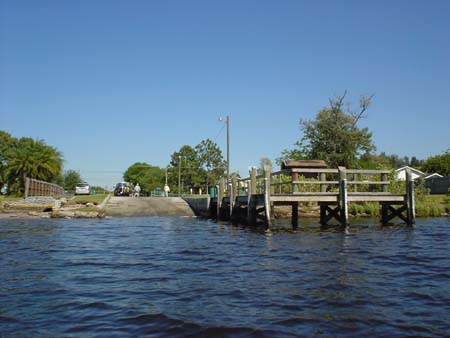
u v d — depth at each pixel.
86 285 9.13
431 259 11.97
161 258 12.58
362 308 7.35
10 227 22.58
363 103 55.88
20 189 62.78
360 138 55.12
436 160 87.94
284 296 8.08
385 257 12.27
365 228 20.92
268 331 6.26
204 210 32.88
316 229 20.86
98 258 12.62
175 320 6.75
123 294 8.35
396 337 6.02
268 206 20.03
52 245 15.47
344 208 20.30
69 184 138.00
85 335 6.13
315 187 29.45
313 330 6.29
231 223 25.62
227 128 41.34
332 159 55.38
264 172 20.17
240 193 29.80
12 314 7.11
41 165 62.88
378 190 31.08
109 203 37.50
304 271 10.33
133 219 29.77
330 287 8.74
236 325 6.50
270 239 16.86
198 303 7.68
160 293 8.41
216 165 101.88
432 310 7.23
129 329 6.38
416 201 33.19
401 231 19.52
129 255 13.18
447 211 31.91
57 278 9.84
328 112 56.38
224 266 11.16
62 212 30.27
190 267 11.08
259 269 10.66
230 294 8.26
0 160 84.94
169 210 34.97
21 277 9.94
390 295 8.15
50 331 6.30
